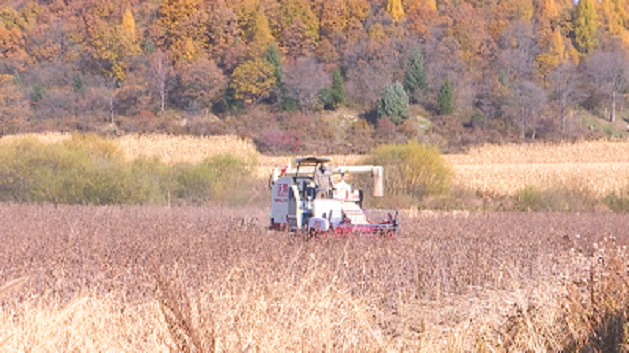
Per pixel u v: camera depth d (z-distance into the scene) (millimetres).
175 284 31469
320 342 29188
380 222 71125
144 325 33656
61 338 30906
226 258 50688
